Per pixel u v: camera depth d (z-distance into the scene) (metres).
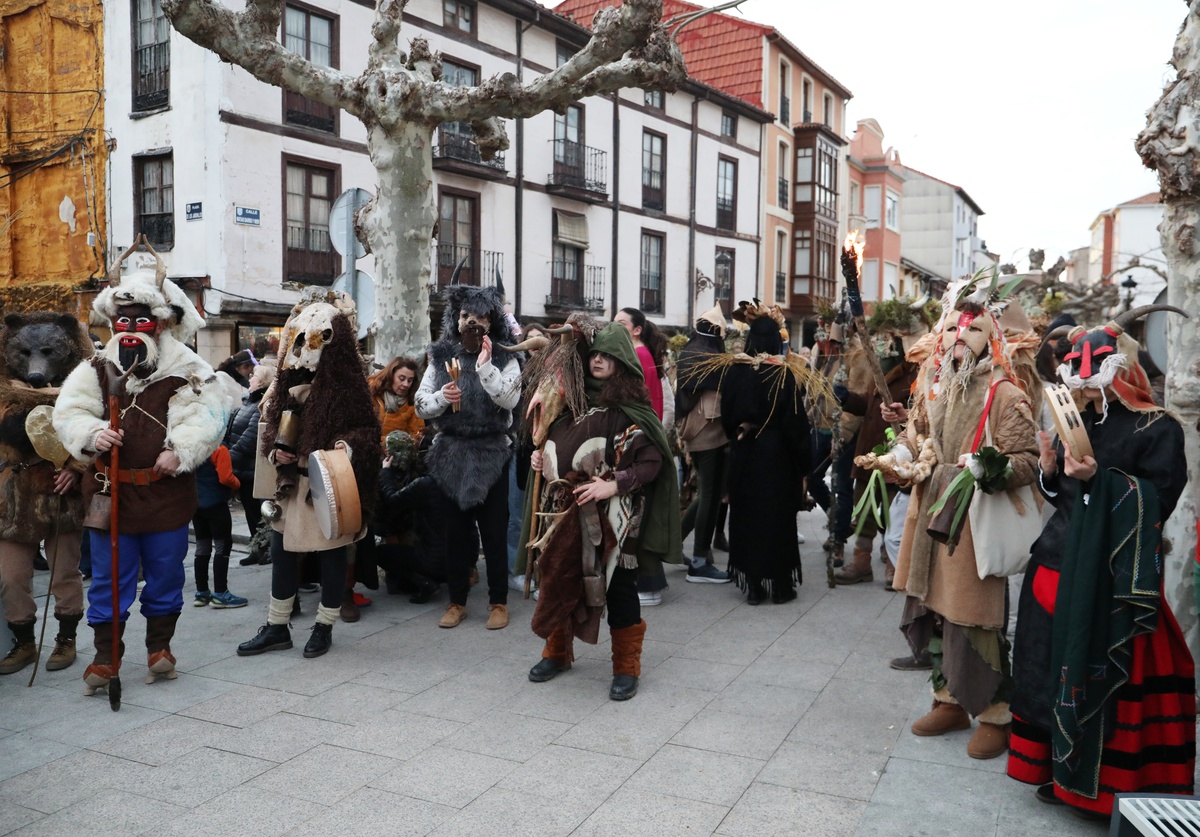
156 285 4.41
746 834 3.05
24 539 4.58
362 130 17.00
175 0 6.32
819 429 7.81
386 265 6.98
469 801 3.28
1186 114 4.11
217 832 3.07
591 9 26.47
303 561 5.93
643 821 3.14
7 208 17.23
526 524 4.62
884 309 6.88
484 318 5.33
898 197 40.03
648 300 24.98
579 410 4.38
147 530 4.35
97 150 16.16
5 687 4.45
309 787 3.39
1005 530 3.48
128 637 5.23
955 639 3.62
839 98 34.41
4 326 4.76
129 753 3.69
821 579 6.70
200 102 14.79
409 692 4.38
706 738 3.85
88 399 4.30
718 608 5.90
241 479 6.58
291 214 16.00
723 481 6.68
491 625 5.43
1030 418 3.56
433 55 7.28
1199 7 4.11
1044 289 16.22
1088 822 3.13
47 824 3.12
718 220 27.66
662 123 24.95
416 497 5.83
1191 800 2.49
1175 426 3.01
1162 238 4.33
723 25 29.70
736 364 6.00
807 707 4.20
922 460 3.81
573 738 3.84
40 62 16.61
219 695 4.34
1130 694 2.96
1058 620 3.02
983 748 3.64
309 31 15.75
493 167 19.20
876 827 3.10
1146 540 2.89
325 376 4.93
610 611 4.34
